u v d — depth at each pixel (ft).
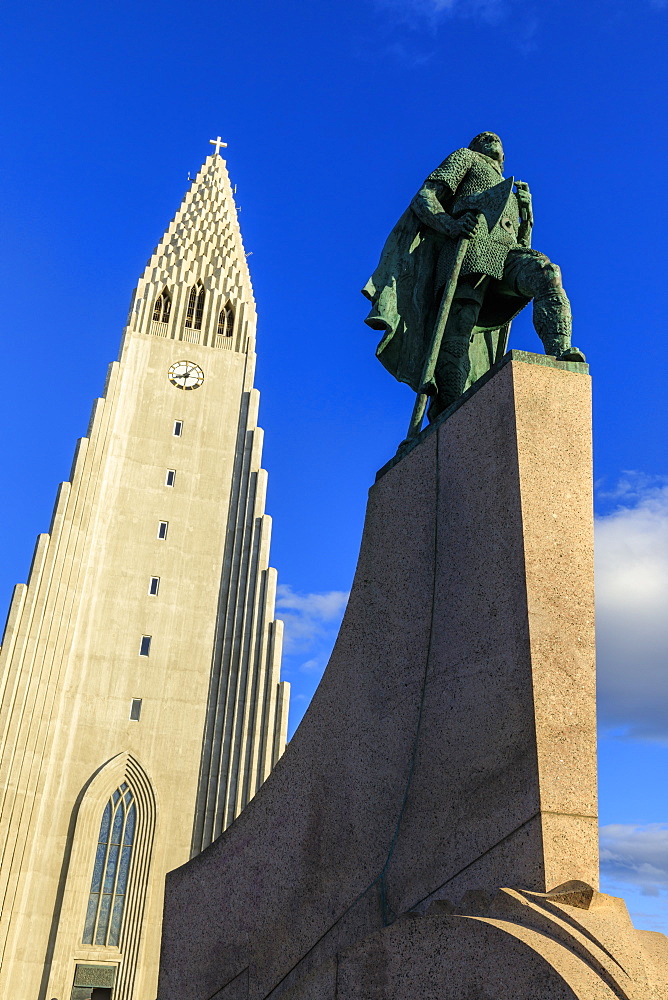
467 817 14.12
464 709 15.05
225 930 17.53
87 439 160.56
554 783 13.23
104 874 130.52
